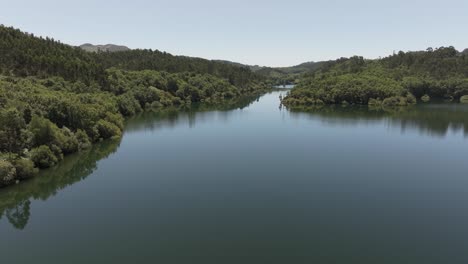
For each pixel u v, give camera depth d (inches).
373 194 2156.7
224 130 4097.0
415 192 2188.7
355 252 1505.9
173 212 1894.7
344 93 6668.3
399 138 3661.4
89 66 5654.5
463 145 3356.3
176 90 7347.4
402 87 7007.9
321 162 2807.6
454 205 1993.1
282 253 1497.3
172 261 1435.8
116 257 1461.6
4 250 1510.8
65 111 3080.7
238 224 1758.1
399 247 1549.0
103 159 2864.2
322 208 1953.7
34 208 1945.1
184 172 2556.6
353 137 3700.8
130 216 1844.2
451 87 7194.9
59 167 2536.9
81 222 1777.8
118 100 5002.5
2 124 2351.1
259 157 2945.4
